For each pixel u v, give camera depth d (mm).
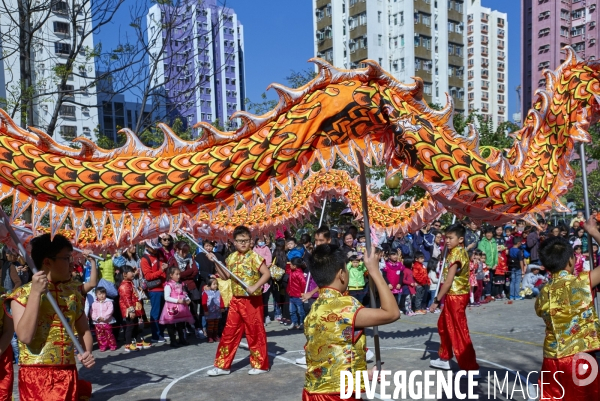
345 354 2873
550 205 4957
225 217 7227
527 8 52531
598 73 5219
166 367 6801
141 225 4266
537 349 7133
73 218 4219
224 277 6426
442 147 4422
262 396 5469
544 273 12617
